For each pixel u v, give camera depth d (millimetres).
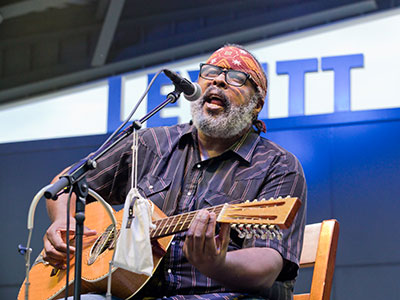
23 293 2549
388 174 4812
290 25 6133
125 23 6758
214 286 2428
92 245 2566
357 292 4594
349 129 4973
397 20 5777
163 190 2666
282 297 2467
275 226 1972
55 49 6988
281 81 5543
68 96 6793
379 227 4703
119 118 5719
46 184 5465
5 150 5613
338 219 4777
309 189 4887
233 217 2051
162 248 2336
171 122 5332
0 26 7023
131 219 2119
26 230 5352
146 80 5883
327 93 5426
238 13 6398
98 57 6656
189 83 2439
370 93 5363
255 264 2215
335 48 5918
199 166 2697
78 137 5527
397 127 4914
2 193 5500
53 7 6840
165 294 2445
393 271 4594
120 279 2328
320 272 2670
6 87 7035
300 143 5008
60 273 2568
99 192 2895
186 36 6574
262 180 2602
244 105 2750
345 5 5891
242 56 2836
